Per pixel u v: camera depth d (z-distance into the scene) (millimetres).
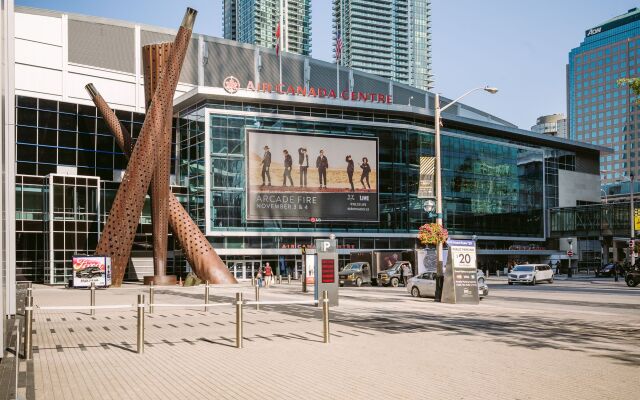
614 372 9961
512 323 17969
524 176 94500
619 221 89062
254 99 70375
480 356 11734
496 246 90125
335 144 74250
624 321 18406
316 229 73000
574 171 105625
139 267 70875
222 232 68438
